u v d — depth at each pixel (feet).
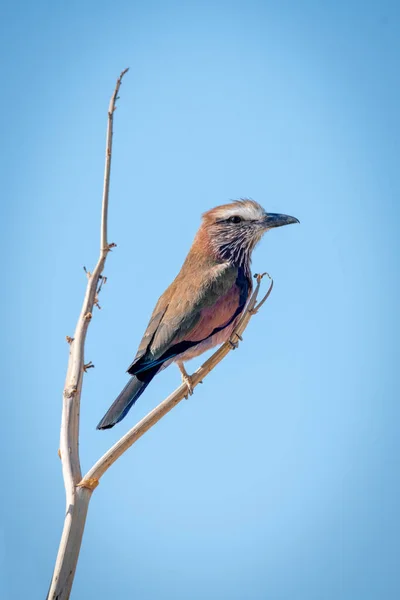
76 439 22.88
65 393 23.43
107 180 26.55
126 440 22.59
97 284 25.70
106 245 26.13
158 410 23.52
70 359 24.13
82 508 21.44
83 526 21.34
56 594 20.26
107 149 26.68
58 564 20.59
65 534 21.01
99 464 22.29
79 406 23.43
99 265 25.98
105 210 26.35
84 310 25.13
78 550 20.99
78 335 24.57
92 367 24.40
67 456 22.38
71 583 20.58
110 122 26.78
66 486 21.83
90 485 21.86
